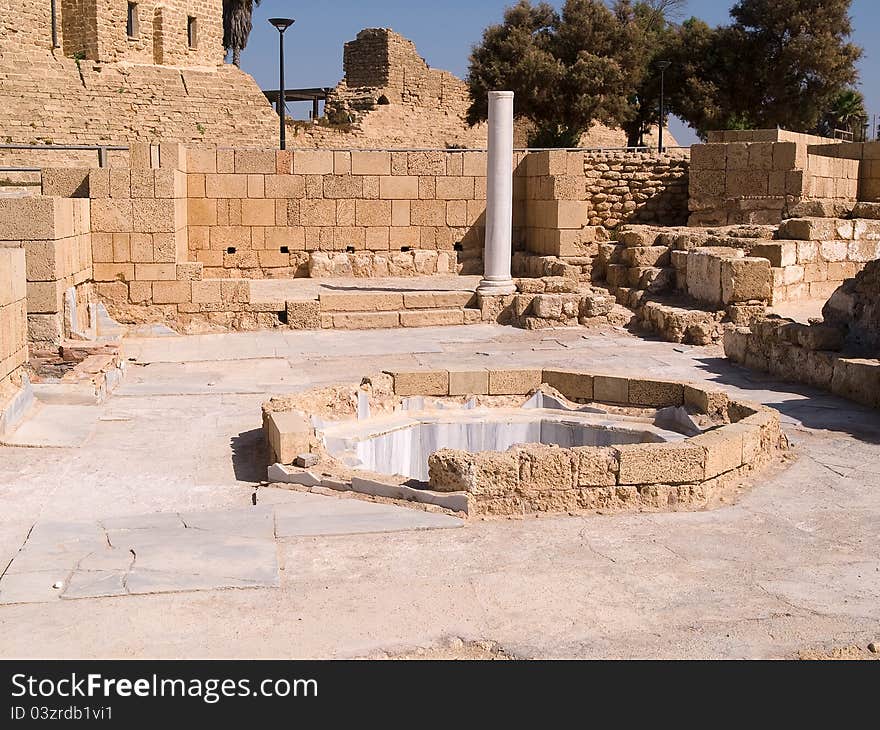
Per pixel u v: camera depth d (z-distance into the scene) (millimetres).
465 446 9930
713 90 40875
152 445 9539
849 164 22781
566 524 6969
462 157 21406
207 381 12867
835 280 18703
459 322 17984
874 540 6703
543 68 38406
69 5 34594
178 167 17891
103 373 11906
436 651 5016
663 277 18562
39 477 8344
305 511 7133
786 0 40500
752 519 7133
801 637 5184
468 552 6379
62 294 13633
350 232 21000
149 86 33594
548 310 17625
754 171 21141
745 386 12359
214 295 17109
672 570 6105
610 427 9656
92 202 16547
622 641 5129
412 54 49438
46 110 30812
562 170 20359
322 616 5391
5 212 12766
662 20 44000
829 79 41125
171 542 6465
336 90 48844
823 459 8805
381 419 9969
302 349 15430
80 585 5730
